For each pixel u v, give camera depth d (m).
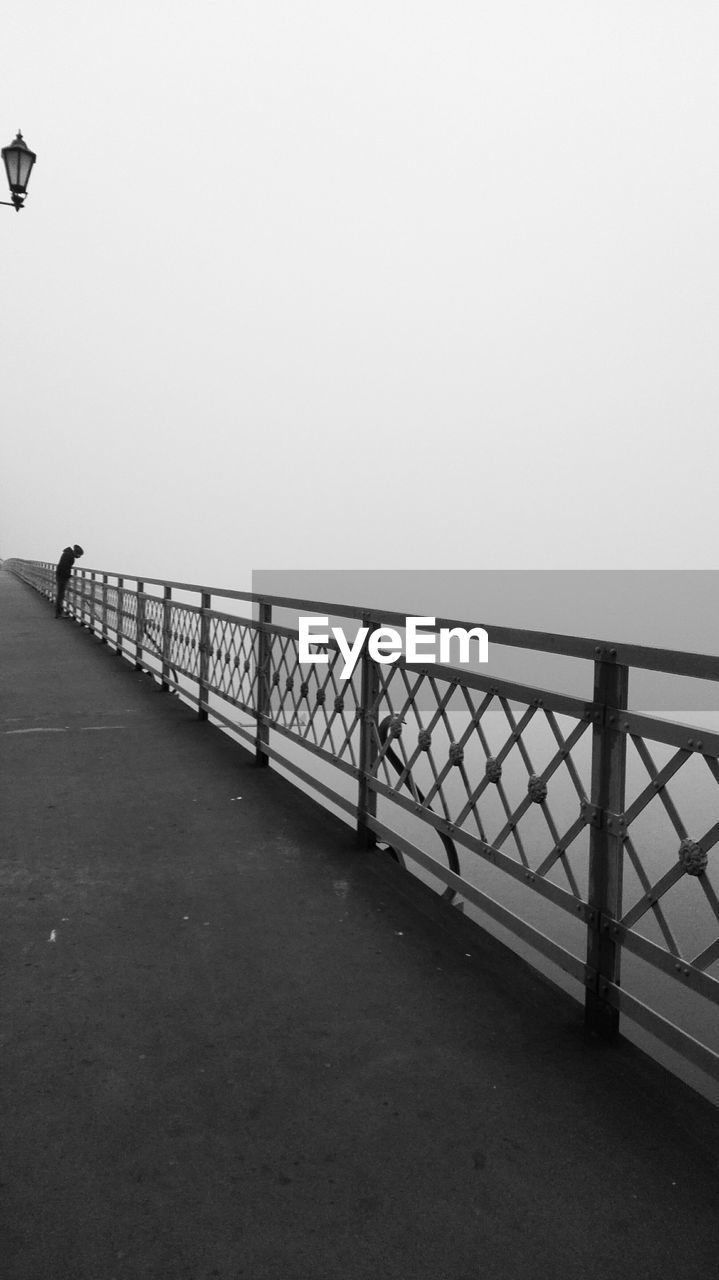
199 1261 1.57
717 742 1.86
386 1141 1.92
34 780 5.04
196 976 2.70
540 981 2.70
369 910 3.24
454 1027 2.41
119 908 3.22
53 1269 1.55
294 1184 1.77
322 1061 2.23
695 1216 1.70
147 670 9.95
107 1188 1.75
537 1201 1.74
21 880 3.49
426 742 3.26
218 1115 2.00
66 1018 2.43
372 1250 1.60
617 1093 2.11
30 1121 1.97
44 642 13.18
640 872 2.18
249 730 5.75
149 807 4.53
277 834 4.12
